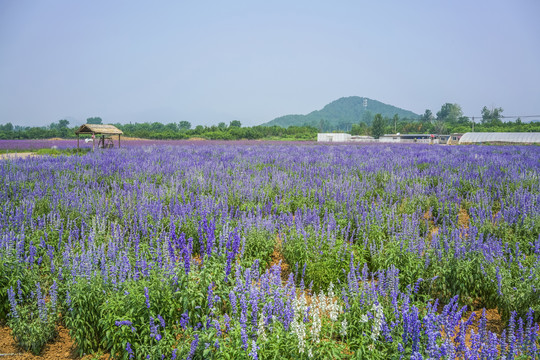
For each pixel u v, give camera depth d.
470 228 7.89
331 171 18.02
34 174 16.28
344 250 8.03
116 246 7.93
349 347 5.38
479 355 4.65
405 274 7.37
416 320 4.88
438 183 14.45
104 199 11.86
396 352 4.98
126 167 19.16
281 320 5.48
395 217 10.57
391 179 14.91
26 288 6.70
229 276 6.57
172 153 29.00
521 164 18.56
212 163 20.23
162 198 12.44
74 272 6.36
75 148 41.47
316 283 7.49
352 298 6.05
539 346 5.20
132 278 6.55
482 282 7.07
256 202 12.74
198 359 5.13
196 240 9.09
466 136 80.44
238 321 5.41
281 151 31.97
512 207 10.66
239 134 88.50
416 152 29.50
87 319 6.02
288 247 8.43
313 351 5.05
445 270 7.05
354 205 11.21
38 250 8.30
